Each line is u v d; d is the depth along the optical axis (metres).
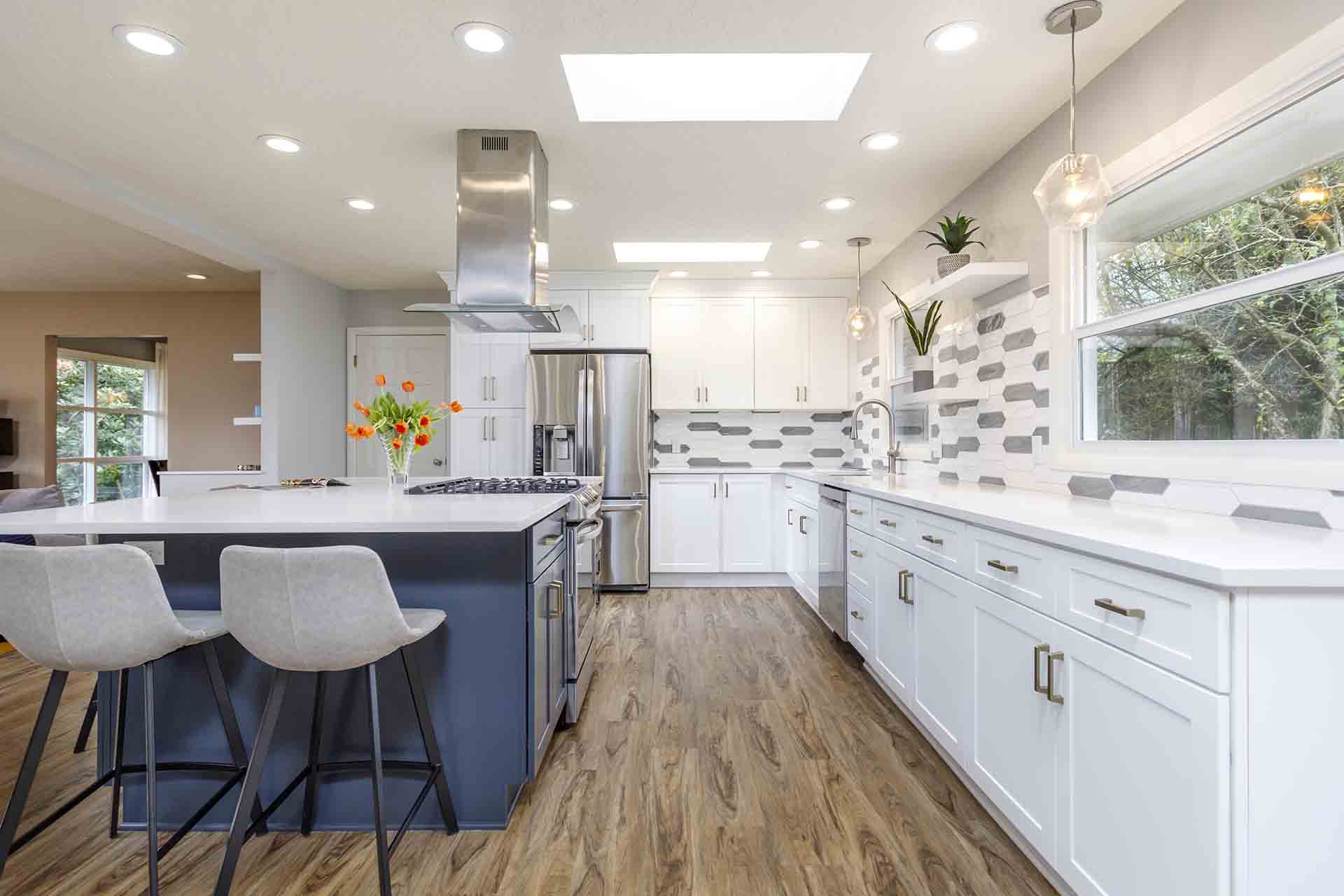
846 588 3.27
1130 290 2.19
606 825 1.88
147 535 1.86
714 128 2.65
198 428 5.93
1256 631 1.04
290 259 4.64
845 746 2.36
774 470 4.99
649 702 2.77
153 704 1.54
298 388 4.90
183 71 2.24
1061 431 2.44
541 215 2.81
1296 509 1.55
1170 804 1.15
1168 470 1.92
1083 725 1.40
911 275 4.06
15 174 2.90
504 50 2.13
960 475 3.33
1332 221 1.52
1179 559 1.10
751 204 3.50
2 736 2.47
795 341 5.21
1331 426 1.52
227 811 1.88
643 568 4.85
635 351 5.00
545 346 5.03
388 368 5.63
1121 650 1.28
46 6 1.89
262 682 1.90
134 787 1.91
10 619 1.47
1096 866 1.35
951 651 2.05
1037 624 1.56
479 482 3.12
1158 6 1.91
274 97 2.41
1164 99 1.98
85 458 6.50
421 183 3.20
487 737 1.90
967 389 3.23
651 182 3.20
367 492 2.61
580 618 2.66
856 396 5.11
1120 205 2.23
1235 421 1.77
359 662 1.51
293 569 1.44
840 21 1.98
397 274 5.09
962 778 2.10
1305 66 1.52
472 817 1.89
